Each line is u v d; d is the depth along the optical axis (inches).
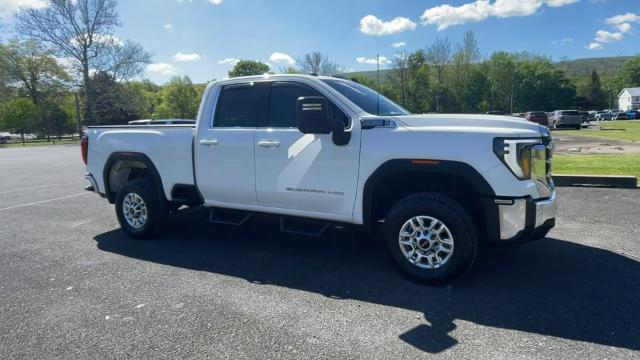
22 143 1749.5
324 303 145.9
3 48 2228.1
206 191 203.5
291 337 123.6
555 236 210.4
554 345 116.1
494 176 144.6
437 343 118.7
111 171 235.5
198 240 223.6
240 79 196.7
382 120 161.6
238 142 190.1
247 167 189.0
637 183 326.0
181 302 148.4
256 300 149.1
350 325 130.1
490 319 131.6
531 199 147.6
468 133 148.1
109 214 294.7
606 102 4571.9
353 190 166.9
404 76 2696.9
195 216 273.1
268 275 172.9
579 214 247.6
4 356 117.3
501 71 3051.2
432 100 2731.3
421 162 153.0
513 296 147.2
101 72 1968.5
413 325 129.3
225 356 114.3
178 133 208.8
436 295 149.9
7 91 2273.6
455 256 150.0
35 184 448.8
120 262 191.8
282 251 203.6
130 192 222.2
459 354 113.0
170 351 117.5
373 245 210.1
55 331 130.2
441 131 151.6
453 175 156.7
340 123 161.9
